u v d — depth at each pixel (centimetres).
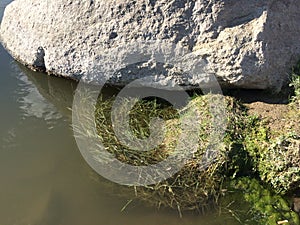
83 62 138
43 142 130
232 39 127
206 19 129
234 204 111
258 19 128
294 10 136
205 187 112
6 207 112
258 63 126
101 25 135
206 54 128
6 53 161
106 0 134
